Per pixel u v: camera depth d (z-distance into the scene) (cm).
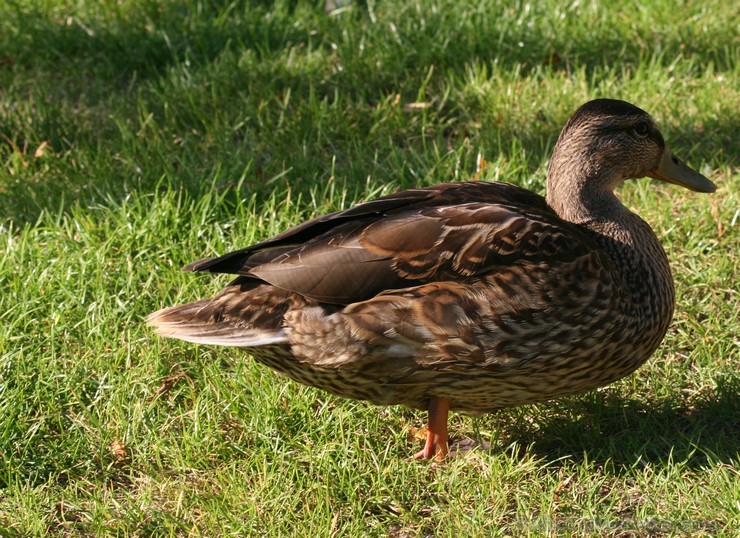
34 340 721
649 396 683
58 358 712
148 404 675
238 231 832
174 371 706
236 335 600
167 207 824
